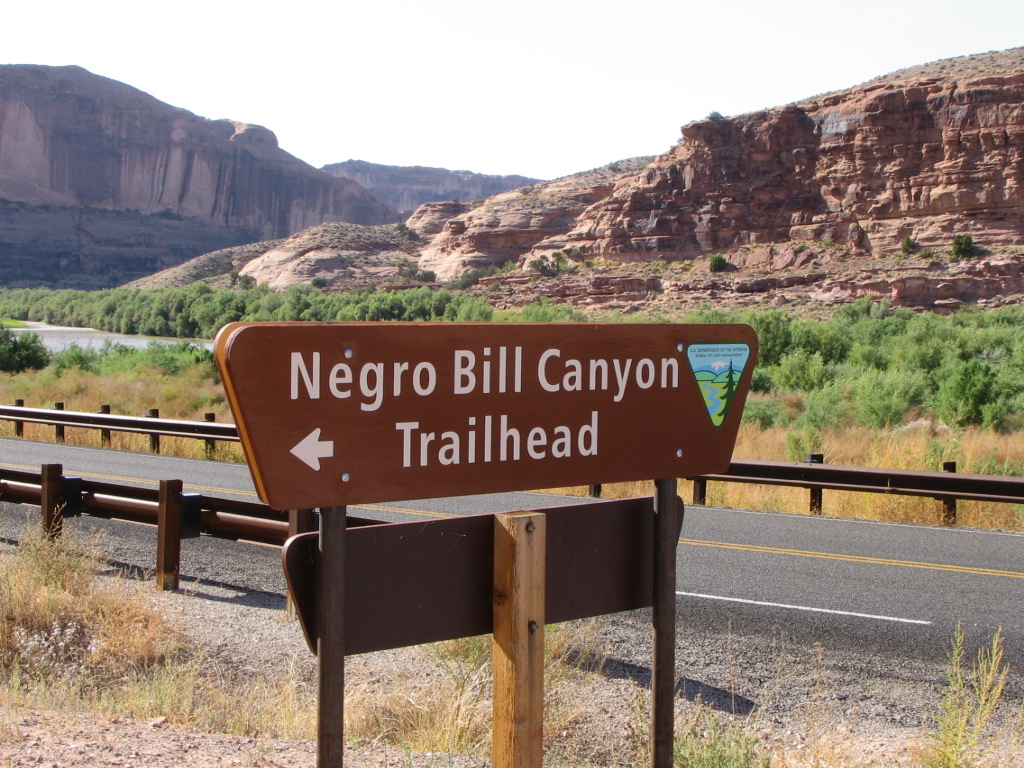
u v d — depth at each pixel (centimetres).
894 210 11788
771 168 13025
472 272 15275
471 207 19925
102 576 817
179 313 11538
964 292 9869
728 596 776
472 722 486
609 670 604
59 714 475
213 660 613
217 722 485
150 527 1040
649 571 313
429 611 265
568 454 291
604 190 16988
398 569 259
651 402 308
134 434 2006
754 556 927
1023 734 494
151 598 739
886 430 1755
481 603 274
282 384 237
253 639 654
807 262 11888
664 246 13450
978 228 11188
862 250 11825
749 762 415
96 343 9088
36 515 1077
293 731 475
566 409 290
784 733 499
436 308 10644
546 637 601
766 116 13138
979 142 11338
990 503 1178
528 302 12300
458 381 268
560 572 291
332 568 244
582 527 297
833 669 604
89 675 575
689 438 318
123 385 2953
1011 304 9531
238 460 1702
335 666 243
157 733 443
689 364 316
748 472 1241
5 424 2291
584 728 504
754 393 2719
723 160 13350
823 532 1059
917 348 3519
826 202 12438
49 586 692
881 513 1185
